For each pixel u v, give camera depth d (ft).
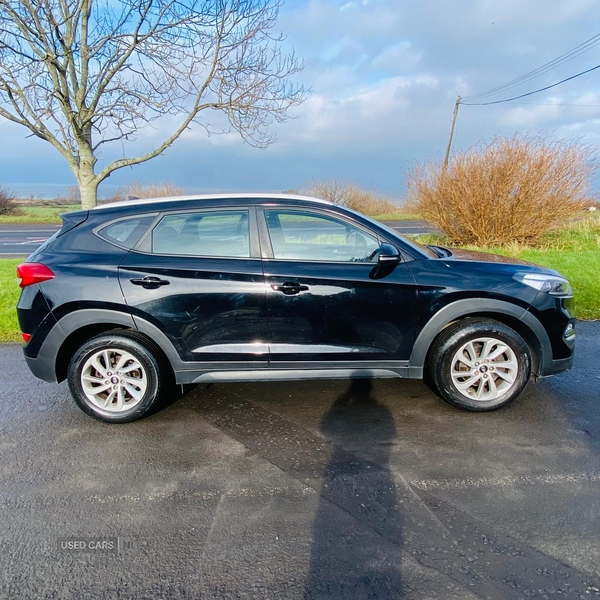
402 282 10.36
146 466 8.86
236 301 10.21
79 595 5.94
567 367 11.04
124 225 10.63
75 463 8.98
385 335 10.57
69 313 10.18
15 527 7.21
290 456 9.14
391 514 7.38
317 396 11.87
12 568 6.38
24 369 13.92
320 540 6.84
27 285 10.35
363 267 10.46
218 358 10.48
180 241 10.48
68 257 10.39
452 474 8.43
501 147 36.68
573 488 7.96
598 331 17.03
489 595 5.82
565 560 6.37
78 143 21.77
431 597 5.80
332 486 8.14
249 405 11.41
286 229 10.64
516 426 10.18
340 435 9.92
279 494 7.95
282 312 10.30
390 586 5.99
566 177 36.27
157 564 6.44
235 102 22.34
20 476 8.56
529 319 10.55
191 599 5.86
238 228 10.56
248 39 21.62
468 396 10.77
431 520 7.21
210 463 8.93
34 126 21.17
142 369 10.46
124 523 7.27
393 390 12.19
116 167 22.95
